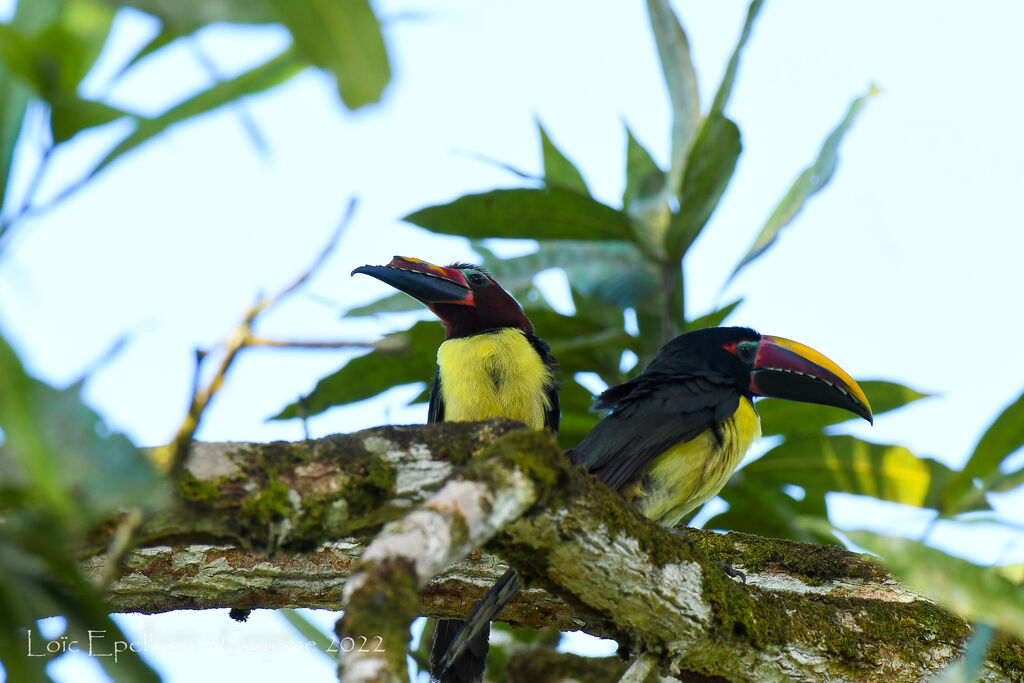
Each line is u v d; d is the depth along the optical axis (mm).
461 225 11719
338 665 4938
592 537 7188
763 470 11891
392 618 5043
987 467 7949
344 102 3582
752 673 8305
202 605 8672
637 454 10156
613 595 7637
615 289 12453
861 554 9305
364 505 6754
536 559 7336
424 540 5457
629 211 12781
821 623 8500
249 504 6477
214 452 6551
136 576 8328
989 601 5082
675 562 7777
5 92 4441
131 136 4203
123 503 4371
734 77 11516
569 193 11562
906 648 8492
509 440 6664
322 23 3525
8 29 4078
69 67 4188
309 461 6727
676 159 12766
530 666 11492
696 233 12125
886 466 11438
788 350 11469
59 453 3955
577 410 12852
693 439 10500
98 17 4207
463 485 6043
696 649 8078
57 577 5027
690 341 11547
